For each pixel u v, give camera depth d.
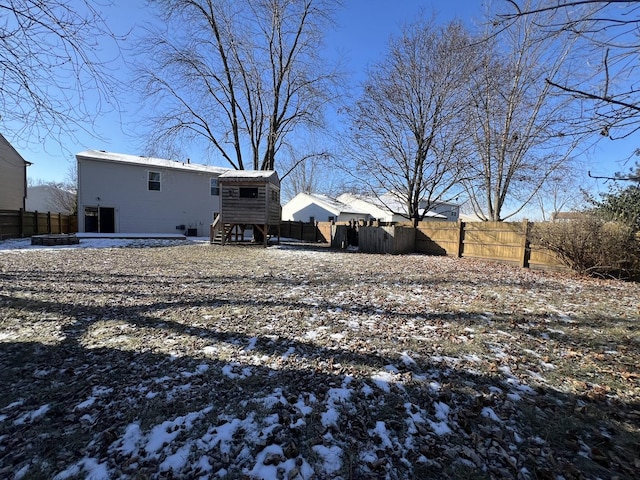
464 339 3.51
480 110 11.90
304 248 13.80
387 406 2.30
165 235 16.23
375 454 1.87
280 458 1.83
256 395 2.41
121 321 3.93
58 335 3.48
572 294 5.59
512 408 2.29
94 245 12.05
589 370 2.86
